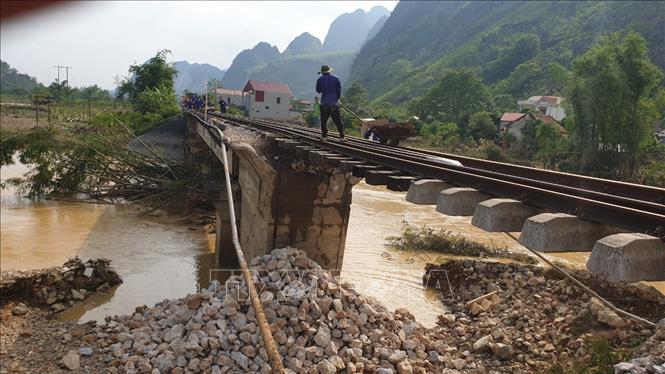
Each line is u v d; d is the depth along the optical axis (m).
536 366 8.89
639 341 8.91
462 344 9.99
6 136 27.42
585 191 5.31
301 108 100.62
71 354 8.83
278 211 11.78
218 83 84.69
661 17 84.06
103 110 56.97
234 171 15.74
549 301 11.48
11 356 9.01
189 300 9.49
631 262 3.47
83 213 23.45
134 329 9.72
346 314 8.88
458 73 83.56
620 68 39.06
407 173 7.45
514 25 139.50
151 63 56.06
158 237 19.83
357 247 19.08
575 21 118.06
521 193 5.33
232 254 16.12
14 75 135.75
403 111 90.12
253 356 7.91
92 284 13.40
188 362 7.98
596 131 40.94
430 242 19.31
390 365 8.20
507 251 18.97
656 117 39.53
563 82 44.47
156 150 32.91
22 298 12.08
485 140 57.72
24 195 26.61
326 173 11.45
